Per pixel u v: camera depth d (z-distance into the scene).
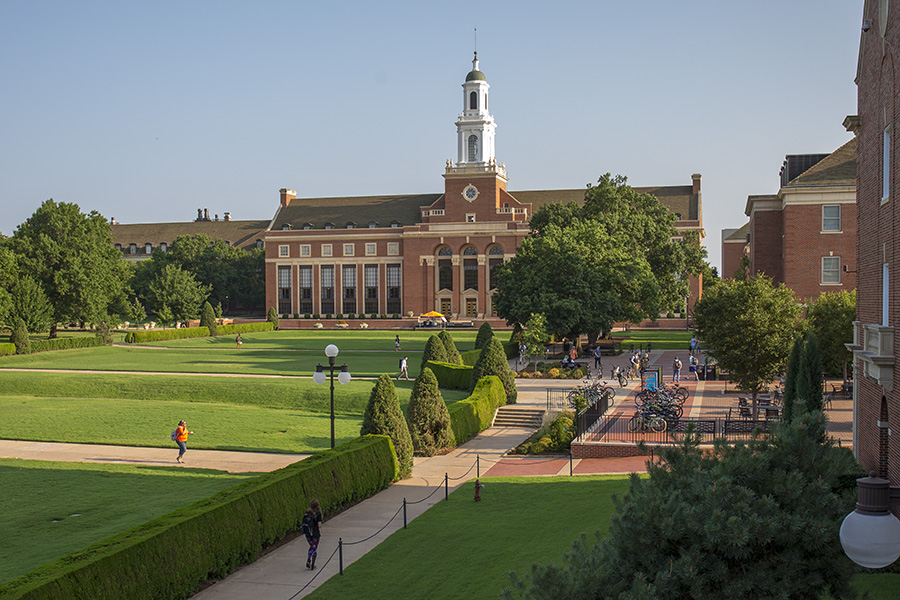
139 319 100.81
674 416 31.98
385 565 18.52
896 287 18.70
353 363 62.31
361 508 24.30
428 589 16.69
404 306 118.19
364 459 25.44
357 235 122.50
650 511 10.39
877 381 19.08
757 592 10.06
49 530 21.02
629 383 49.03
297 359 66.06
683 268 79.62
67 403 44.81
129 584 15.02
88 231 93.25
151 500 24.22
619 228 75.06
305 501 21.84
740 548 10.03
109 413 41.16
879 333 19.19
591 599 9.98
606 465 29.23
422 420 32.94
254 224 159.38
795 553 10.27
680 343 76.88
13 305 77.69
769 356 32.50
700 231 107.88
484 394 39.31
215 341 87.94
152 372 55.50
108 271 91.81
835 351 38.22
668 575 10.01
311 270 124.56
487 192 114.31
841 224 47.44
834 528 10.01
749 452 10.89
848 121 24.05
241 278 138.88
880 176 20.91
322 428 37.25
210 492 25.28
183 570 16.58
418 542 20.25
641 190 114.88
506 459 31.98
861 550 6.70
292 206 132.25
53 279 86.12
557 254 63.81
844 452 10.84
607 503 22.25
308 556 18.86
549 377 53.06
